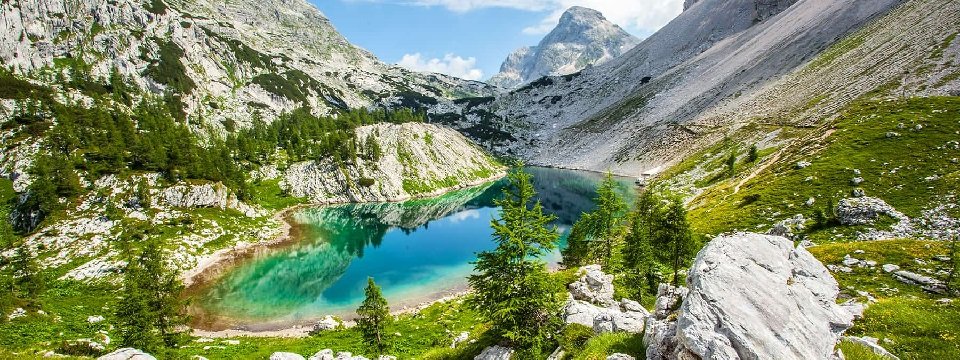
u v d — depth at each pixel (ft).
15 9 582.76
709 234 214.69
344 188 465.06
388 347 142.82
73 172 276.62
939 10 463.42
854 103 391.65
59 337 147.33
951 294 106.22
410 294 222.89
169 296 133.39
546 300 78.74
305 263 269.85
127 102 561.84
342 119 637.30
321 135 553.64
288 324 187.93
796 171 254.27
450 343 136.87
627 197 436.76
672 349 52.49
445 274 253.44
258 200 398.42
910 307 80.43
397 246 315.58
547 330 78.59
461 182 579.07
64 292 193.47
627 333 69.97
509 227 80.43
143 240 244.22
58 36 615.98
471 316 165.99
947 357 63.52
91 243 232.94
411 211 435.94
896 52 442.50
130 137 361.92
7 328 148.87
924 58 394.32
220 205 316.19
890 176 209.56
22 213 252.42
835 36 618.85
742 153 414.82
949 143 220.02
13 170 318.86
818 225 185.47
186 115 609.42
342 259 282.97
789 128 420.36
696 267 54.75
